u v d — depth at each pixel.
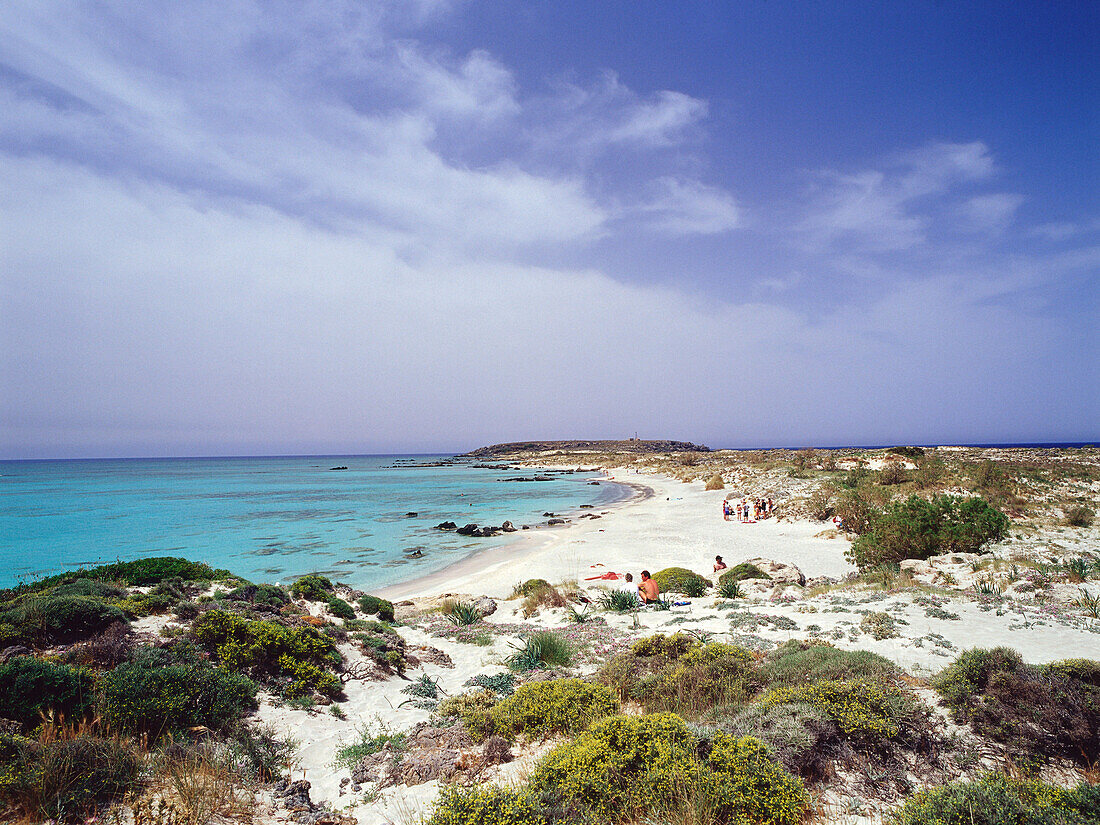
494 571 25.16
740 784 5.06
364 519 46.31
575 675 10.40
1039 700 5.96
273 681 9.19
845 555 21.92
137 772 5.49
